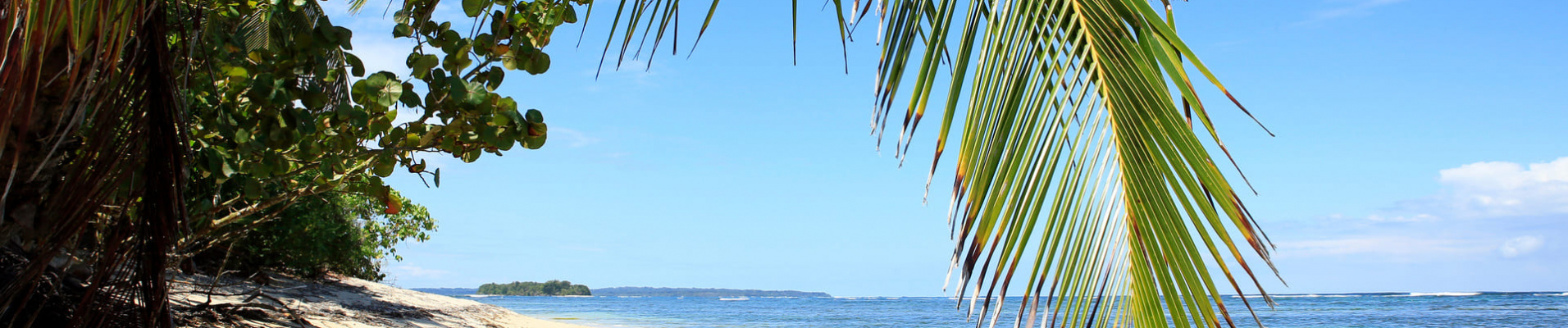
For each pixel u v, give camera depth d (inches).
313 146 131.3
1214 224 55.1
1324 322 1218.6
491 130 133.7
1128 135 57.9
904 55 63.2
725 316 1460.4
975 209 57.1
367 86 125.0
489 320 505.4
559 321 924.6
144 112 91.2
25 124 67.6
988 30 62.6
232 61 126.2
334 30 126.6
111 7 77.8
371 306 386.9
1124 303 57.4
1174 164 56.2
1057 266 57.1
